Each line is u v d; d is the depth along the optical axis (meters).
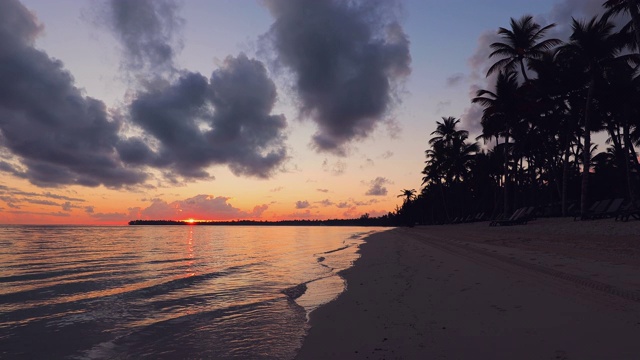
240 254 28.11
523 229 30.09
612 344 4.95
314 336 6.77
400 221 141.62
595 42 29.38
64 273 17.91
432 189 91.50
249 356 6.08
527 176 58.78
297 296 11.28
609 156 54.53
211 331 7.64
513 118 41.34
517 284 9.06
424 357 5.20
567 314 6.34
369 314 7.94
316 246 36.84
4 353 6.65
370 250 25.92
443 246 22.86
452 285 9.95
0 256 27.20
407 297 9.18
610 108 35.12
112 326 8.32
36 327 8.33
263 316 8.78
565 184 34.78
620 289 7.57
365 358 5.45
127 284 14.44
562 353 4.83
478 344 5.49
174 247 36.91
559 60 36.47
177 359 6.14
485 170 66.38
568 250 14.66
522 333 5.72
